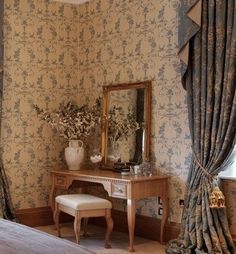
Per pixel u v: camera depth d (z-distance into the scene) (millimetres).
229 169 4164
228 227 3932
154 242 4598
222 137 3906
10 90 5172
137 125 4898
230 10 3852
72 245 2053
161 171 4664
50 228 5215
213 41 3982
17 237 2119
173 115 4562
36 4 5383
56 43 5551
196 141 4113
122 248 4340
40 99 5406
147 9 4883
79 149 5191
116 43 5258
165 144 4633
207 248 3832
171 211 4551
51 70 5504
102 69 5441
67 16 5645
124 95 5090
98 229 5219
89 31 5621
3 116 5113
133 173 4637
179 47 4164
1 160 5043
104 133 5309
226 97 3867
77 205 4238
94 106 5391
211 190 3959
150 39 4840
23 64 5277
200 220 3959
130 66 5074
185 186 4414
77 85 5711
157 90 4742
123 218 5066
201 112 4078
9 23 5172
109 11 5355
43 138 5406
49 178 5445
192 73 4168
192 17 4035
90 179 4625
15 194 5184
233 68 3824
